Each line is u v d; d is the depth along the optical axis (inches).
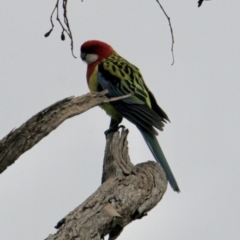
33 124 287.7
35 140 288.0
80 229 294.4
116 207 317.7
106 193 321.7
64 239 287.7
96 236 299.4
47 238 286.7
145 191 335.0
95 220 301.3
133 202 324.8
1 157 283.1
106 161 360.2
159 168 358.6
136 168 350.6
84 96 307.4
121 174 342.3
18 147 284.5
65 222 296.8
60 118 293.3
